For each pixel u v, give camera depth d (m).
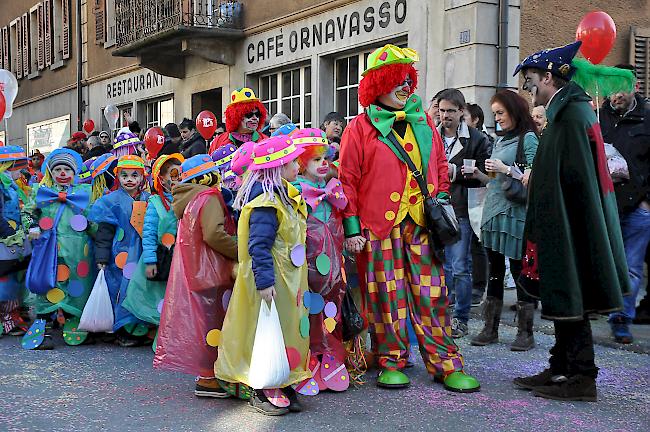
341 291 4.45
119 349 5.80
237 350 4.07
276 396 4.08
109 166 6.41
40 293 5.85
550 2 8.95
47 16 22.98
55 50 22.45
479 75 8.59
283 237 4.01
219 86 13.91
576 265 4.08
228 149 5.53
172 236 5.60
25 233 6.23
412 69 4.51
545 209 4.13
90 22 19.69
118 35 16.50
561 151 4.09
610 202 4.16
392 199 4.44
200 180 4.46
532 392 4.47
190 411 4.16
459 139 5.98
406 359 4.63
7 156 6.22
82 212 6.02
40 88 24.09
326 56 11.23
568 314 4.05
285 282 4.00
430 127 4.58
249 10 12.86
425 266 4.53
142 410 4.18
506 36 8.63
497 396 4.41
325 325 4.43
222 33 12.82
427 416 4.04
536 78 4.30
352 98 11.02
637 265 5.84
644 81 9.54
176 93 15.53
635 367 5.07
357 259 4.63
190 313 4.27
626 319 5.71
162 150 9.52
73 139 14.25
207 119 8.53
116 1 16.70
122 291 5.81
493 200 5.39
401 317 4.55
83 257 5.96
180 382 4.78
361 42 10.37
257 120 6.32
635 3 9.50
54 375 4.96
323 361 4.54
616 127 6.05
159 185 5.59
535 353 5.43
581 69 4.31
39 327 5.82
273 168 3.97
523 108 5.35
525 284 4.38
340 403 4.28
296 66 12.05
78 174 6.27
